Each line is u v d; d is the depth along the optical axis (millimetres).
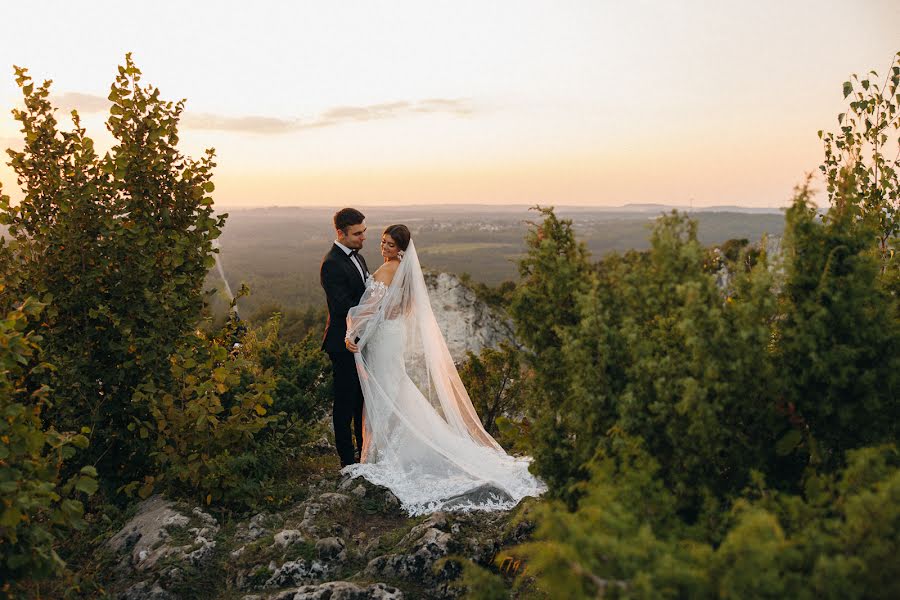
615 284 2994
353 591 3561
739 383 2615
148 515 4590
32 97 5000
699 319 2623
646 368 2701
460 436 6008
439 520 4375
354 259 6223
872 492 2270
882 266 4141
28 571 3322
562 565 1989
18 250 4930
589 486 2572
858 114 5340
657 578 1897
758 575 1883
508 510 4844
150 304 5078
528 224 3373
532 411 3387
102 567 4043
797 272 2857
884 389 2756
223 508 4832
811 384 2764
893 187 5184
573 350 2873
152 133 5191
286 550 4105
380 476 5480
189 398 5047
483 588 2506
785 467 2869
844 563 1913
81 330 5082
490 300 20719
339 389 6156
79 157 5043
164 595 3699
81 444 3674
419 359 6125
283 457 6031
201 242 5551
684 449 2648
